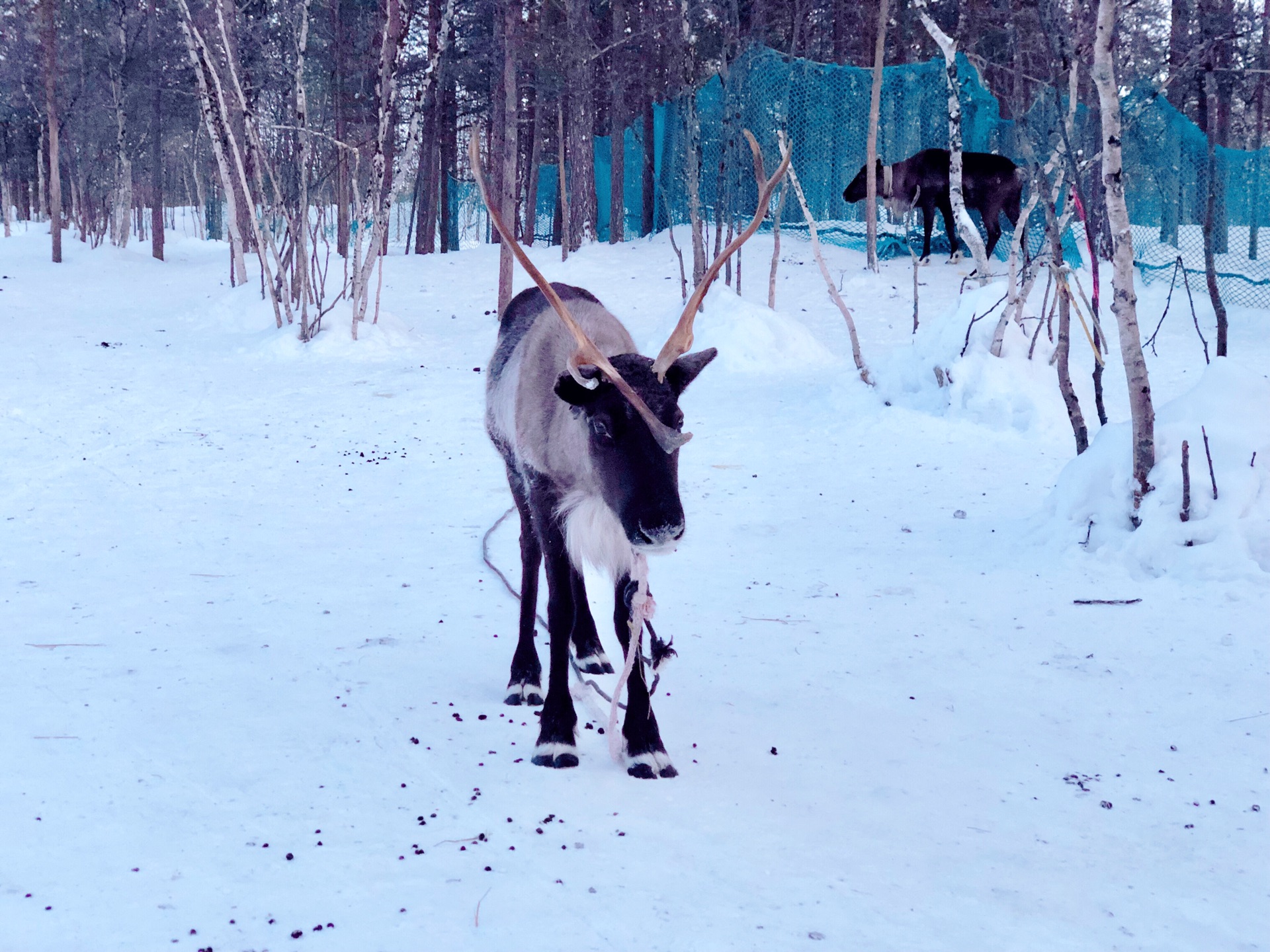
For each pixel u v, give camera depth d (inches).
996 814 131.6
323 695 170.4
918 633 201.6
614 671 186.4
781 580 236.2
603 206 1154.7
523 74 1107.3
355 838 123.6
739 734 157.6
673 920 106.7
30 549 260.2
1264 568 217.6
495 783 139.9
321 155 954.1
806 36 1024.9
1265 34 441.4
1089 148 376.2
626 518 129.0
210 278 1026.7
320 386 527.2
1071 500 252.7
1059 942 103.6
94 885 111.9
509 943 102.2
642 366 134.2
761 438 400.2
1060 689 173.3
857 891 112.8
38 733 152.4
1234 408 242.4
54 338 680.4
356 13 1098.1
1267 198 690.8
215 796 133.8
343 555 259.0
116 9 1346.0
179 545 267.6
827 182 918.4
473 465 365.1
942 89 848.9
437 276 912.3
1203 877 116.3
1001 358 398.0
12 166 2102.6
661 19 913.5
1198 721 159.6
